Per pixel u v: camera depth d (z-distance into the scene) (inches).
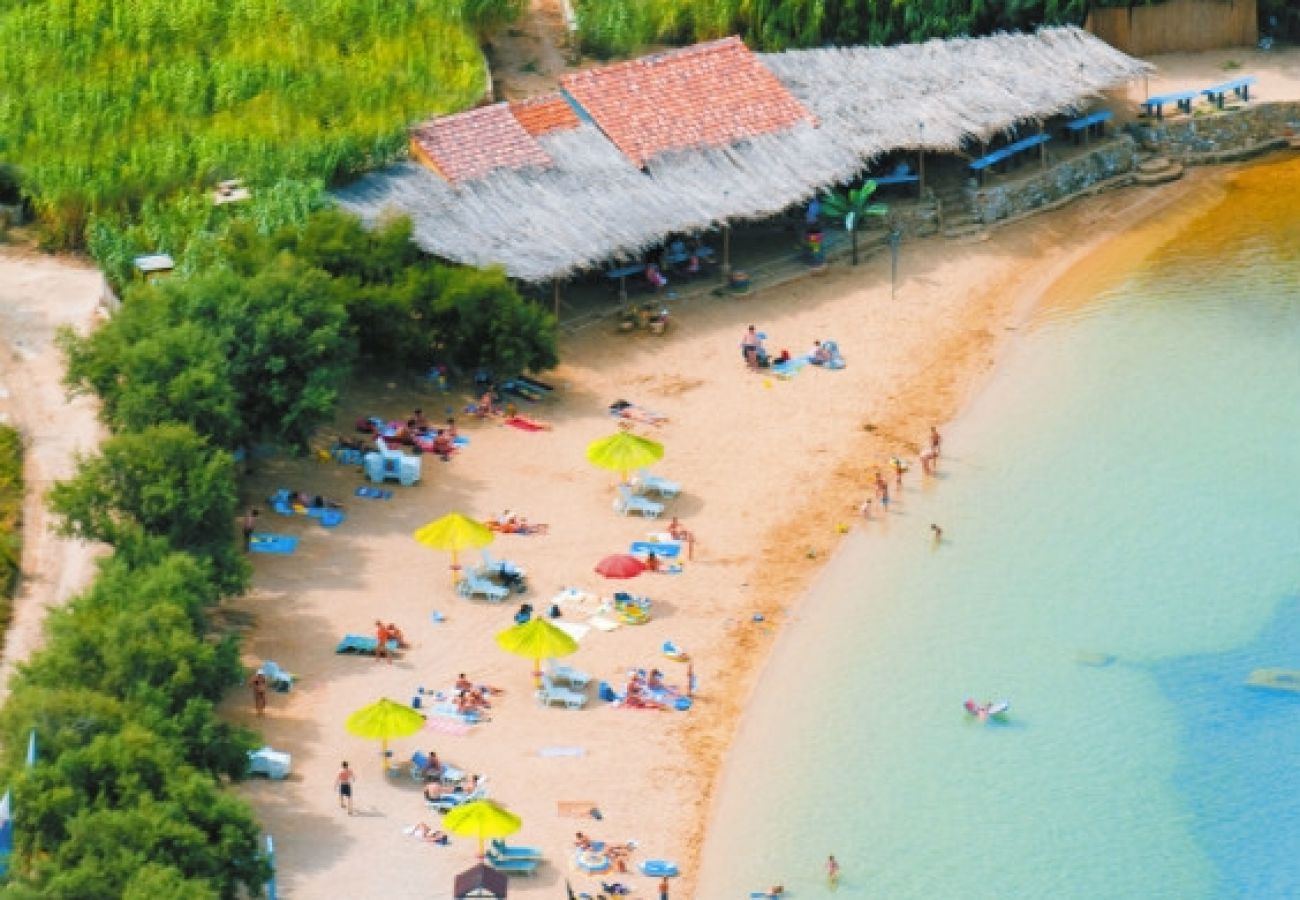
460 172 5959.6
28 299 5738.2
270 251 5492.1
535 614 4825.3
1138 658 4763.8
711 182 6166.3
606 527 5142.7
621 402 5634.8
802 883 4148.6
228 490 4702.3
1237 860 4224.9
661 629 4810.5
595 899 4047.7
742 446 5492.1
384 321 5487.2
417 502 5191.9
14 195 6161.4
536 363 5615.2
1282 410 5659.5
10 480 5022.1
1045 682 4692.4
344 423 5462.6
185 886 3659.0
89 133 6205.7
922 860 4210.1
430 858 4136.3
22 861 3814.0
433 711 4515.3
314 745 4404.5
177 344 5022.1
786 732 4530.0
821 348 5861.2
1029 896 4133.9
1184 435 5561.0
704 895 4106.8
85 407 5295.3
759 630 4830.2
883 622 4874.5
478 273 5575.8
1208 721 4576.8
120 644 4183.1
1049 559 5083.7
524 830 4215.1
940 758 4471.0
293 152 5974.4
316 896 4028.1
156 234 5782.5
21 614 4606.3
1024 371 5861.2
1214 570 5049.2
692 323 6013.8
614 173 6102.4
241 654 4643.2
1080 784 4411.9
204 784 3905.0
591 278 6146.7
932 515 5246.1
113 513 4776.1
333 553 4992.6
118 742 3924.7
